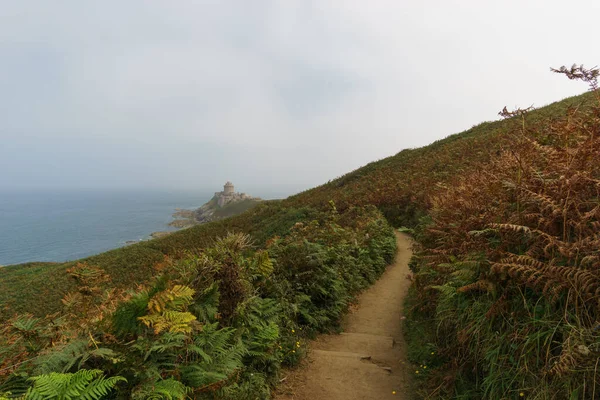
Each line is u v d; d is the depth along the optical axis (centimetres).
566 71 306
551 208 290
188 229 3784
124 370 236
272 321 428
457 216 483
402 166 2947
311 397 368
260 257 509
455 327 360
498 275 300
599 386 197
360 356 468
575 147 334
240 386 315
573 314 236
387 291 839
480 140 2358
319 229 998
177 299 290
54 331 279
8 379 210
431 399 332
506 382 260
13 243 17625
